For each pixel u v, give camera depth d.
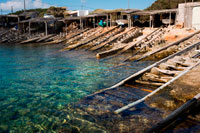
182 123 5.00
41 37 40.41
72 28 44.31
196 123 4.97
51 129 5.59
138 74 9.96
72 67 14.66
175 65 11.42
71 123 5.83
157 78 9.54
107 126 5.45
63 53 22.80
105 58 18.30
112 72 12.62
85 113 6.42
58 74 12.53
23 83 10.64
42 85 10.20
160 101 6.53
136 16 35.69
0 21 53.69
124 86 9.05
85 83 10.35
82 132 5.29
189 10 24.86
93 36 32.41
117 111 6.23
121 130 5.16
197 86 7.27
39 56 20.94
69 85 10.07
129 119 5.68
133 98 7.45
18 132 5.54
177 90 7.16
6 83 10.66
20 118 6.40
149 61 15.67
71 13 54.41
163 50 17.75
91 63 16.08
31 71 13.56
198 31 20.53
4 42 40.00
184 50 14.44
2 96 8.58
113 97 7.65
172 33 23.27
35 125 5.89
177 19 26.95
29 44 35.88
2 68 14.73
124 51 20.92
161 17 33.75
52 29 48.38
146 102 6.65
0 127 5.84
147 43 21.50
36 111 6.89
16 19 54.84
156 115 5.72
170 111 5.82
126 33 28.75
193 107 5.55
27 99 8.17
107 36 29.94
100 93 8.24
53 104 7.50
